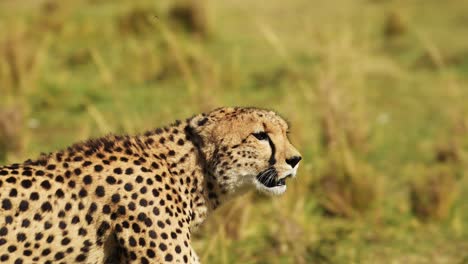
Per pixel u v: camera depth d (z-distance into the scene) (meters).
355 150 12.58
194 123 6.45
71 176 5.90
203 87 15.01
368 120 14.20
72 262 5.97
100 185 5.92
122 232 5.94
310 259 9.52
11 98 14.60
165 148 6.41
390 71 17.34
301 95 15.20
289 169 6.59
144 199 5.96
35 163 5.96
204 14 19.97
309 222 10.36
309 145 12.15
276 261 9.41
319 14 22.86
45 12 20.86
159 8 20.89
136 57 17.55
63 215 5.82
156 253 5.95
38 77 15.84
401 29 20.61
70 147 6.20
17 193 5.71
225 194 6.58
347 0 25.00
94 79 16.56
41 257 5.84
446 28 21.27
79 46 18.92
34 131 13.74
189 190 6.45
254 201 10.77
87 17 21.05
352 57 15.41
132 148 6.22
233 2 24.70
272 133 6.54
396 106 15.70
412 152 13.27
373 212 10.72
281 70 17.09
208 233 9.76
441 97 16.20
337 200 10.83
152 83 16.45
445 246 9.94
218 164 6.43
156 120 12.50
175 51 15.23
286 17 22.62
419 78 17.42
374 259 9.55
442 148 12.93
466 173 12.23
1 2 23.36
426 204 10.76
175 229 6.09
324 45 16.66
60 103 15.12
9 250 5.71
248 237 9.98
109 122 13.71
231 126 6.43
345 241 10.03
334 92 13.18
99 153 6.07
